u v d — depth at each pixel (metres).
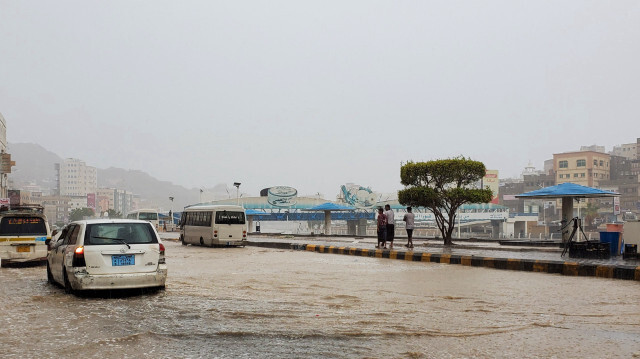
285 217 77.44
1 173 59.84
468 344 5.93
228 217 29.20
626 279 12.52
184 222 32.94
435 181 24.98
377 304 8.68
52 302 9.09
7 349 5.69
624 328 6.80
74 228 10.72
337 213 79.88
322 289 10.64
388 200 87.88
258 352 5.58
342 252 22.72
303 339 6.16
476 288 10.82
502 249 21.92
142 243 10.04
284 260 18.98
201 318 7.45
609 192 20.44
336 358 5.36
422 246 24.78
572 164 136.00
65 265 9.98
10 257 16.19
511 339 6.16
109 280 9.55
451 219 24.97
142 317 7.56
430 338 6.22
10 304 8.88
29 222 16.64
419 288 10.81
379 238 23.05
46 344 5.91
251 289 10.66
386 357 5.39
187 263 17.61
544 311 8.06
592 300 9.21
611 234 17.30
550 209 138.12
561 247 22.95
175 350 5.66
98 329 6.73
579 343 5.97
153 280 9.91
